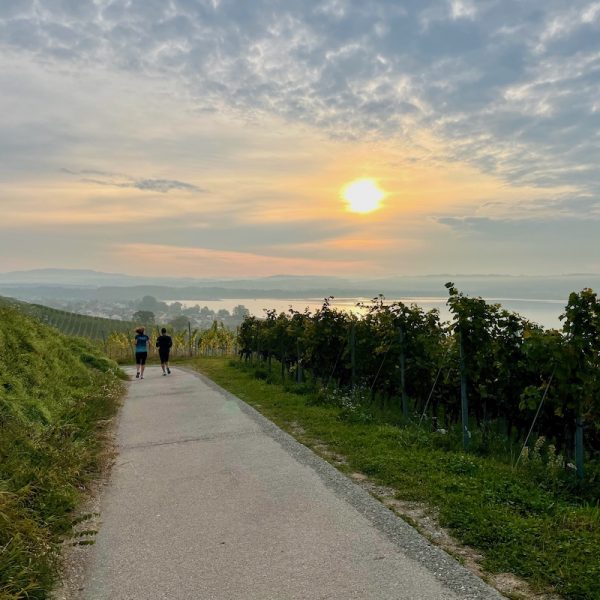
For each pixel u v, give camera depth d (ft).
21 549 12.40
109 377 49.93
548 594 11.41
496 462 22.50
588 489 18.89
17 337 38.50
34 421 26.99
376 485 19.25
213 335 119.96
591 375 20.83
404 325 36.35
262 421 31.27
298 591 11.87
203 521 16.28
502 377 29.43
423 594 11.53
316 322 47.65
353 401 37.42
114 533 15.58
